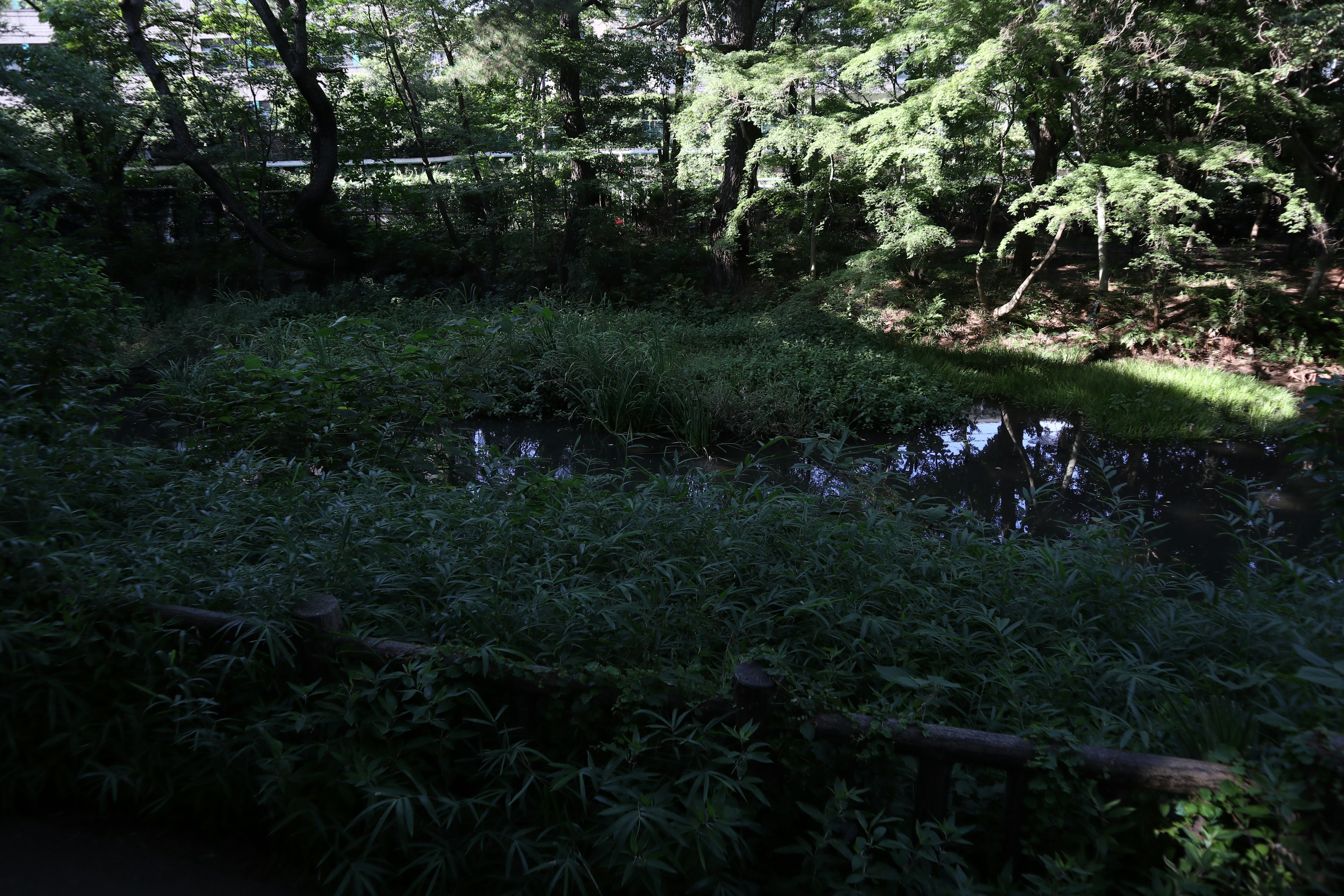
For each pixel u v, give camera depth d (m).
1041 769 1.94
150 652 2.36
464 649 2.27
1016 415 10.52
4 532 2.47
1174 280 13.47
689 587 2.83
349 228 16.78
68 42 14.98
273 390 4.39
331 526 3.09
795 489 4.15
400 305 14.77
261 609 2.41
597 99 17.00
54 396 4.06
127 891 2.24
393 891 2.26
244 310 13.81
